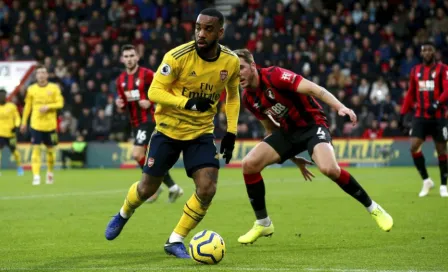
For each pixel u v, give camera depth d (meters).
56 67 66.12
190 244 15.81
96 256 17.00
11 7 76.81
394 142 58.00
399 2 69.06
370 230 21.17
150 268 15.27
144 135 30.41
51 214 26.17
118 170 57.59
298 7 68.56
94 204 29.91
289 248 18.11
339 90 59.91
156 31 67.12
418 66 31.89
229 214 25.64
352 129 59.00
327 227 21.98
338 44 63.97
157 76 16.20
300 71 61.75
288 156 19.27
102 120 62.19
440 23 65.56
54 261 16.31
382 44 64.25
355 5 68.56
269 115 19.03
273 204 28.84
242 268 15.14
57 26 71.56
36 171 42.59
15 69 54.75
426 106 31.53
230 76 16.73
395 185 38.12
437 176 45.03
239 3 76.62
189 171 16.88
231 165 59.81
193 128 16.73
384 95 59.75
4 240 19.75
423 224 22.34
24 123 43.34
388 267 15.19
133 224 23.12
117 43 67.88
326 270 14.82
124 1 76.06
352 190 18.56
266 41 64.38
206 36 15.83
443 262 15.79
